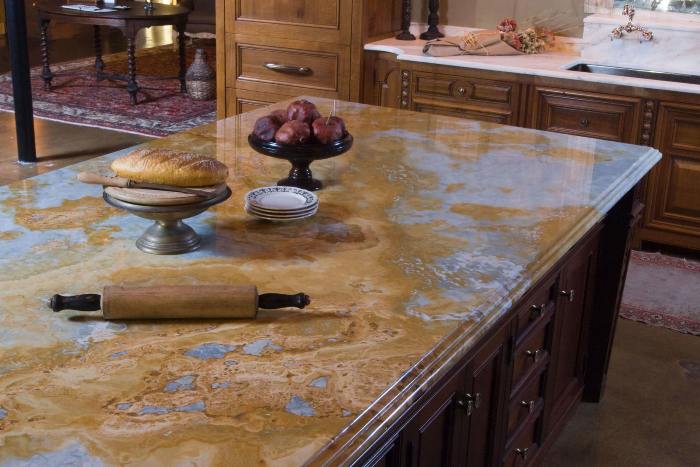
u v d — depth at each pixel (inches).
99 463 48.6
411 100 193.8
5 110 274.5
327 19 196.7
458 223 87.4
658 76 189.2
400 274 75.1
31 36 394.9
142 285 66.6
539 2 199.5
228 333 64.1
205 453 49.9
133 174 75.9
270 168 102.2
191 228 79.7
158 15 279.9
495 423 85.0
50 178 97.1
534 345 95.2
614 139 176.9
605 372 125.3
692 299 160.4
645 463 113.9
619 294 121.6
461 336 65.2
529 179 101.8
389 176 101.7
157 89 298.8
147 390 56.1
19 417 52.5
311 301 69.4
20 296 68.1
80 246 78.3
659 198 176.9
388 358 61.1
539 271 77.7
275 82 207.9
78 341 61.9
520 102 182.9
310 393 56.4
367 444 52.9
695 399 129.3
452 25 210.5
